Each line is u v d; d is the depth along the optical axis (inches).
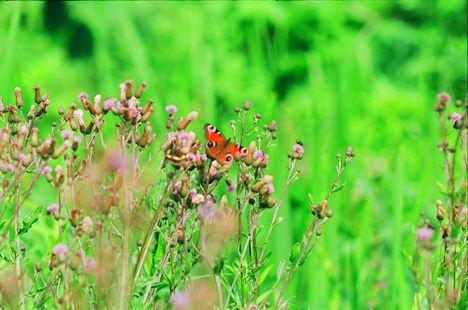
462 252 211.0
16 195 204.5
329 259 326.3
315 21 652.1
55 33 647.8
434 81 603.8
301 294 309.0
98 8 513.3
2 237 200.7
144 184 216.8
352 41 563.2
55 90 590.2
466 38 595.2
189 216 210.4
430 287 198.4
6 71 350.0
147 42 577.0
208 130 206.8
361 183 373.4
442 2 625.3
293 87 632.4
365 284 322.3
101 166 200.4
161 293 227.8
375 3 677.3
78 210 192.7
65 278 198.2
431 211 347.6
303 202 337.7
